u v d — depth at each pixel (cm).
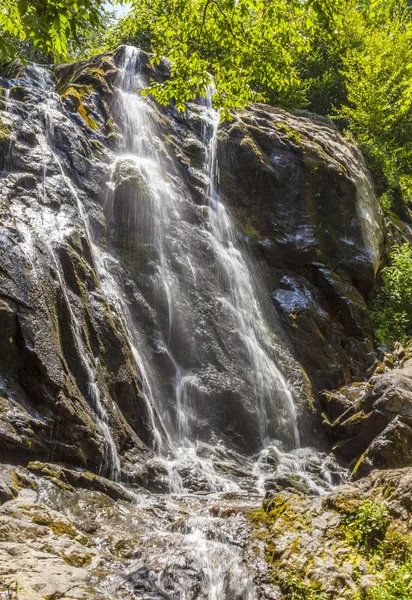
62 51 569
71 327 823
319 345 1237
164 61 1493
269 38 910
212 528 608
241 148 1423
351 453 977
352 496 595
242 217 1373
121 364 888
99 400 811
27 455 676
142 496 738
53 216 952
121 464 780
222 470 881
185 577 523
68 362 800
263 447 1012
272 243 1360
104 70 1383
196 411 995
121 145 1244
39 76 1405
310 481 888
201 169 1346
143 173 1184
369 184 1673
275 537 572
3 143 985
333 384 1205
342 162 1556
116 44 2023
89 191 1100
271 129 1505
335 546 543
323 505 599
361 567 511
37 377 730
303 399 1113
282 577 518
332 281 1356
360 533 545
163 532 612
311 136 1553
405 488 577
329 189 1466
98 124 1248
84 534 570
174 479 809
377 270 1540
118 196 1118
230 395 1030
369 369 1279
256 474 910
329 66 2436
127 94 1359
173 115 1411
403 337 1429
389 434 867
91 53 2127
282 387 1111
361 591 485
